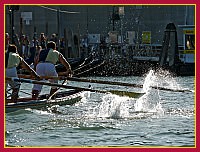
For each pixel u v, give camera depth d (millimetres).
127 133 23203
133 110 29188
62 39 71938
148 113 28531
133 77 65812
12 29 63719
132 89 45938
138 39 86188
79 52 70875
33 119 26516
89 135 22828
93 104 32656
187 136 22672
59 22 80562
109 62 67062
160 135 22859
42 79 31047
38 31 84000
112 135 22844
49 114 28188
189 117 27484
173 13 90875
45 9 84438
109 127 24500
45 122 25781
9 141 21688
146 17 89188
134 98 30797
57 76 31938
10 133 23172
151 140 21938
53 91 31859
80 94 33781
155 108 30328
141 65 69312
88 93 36250
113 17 79625
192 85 50781
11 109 27859
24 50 64312
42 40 53844
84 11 87438
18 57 29469
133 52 74625
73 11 86875
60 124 25250
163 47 68688
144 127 24578
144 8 88938
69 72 32812
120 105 28375
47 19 84625
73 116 27547
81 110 29875
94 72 66188
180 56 72438
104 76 66688
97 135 22828
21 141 21688
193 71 68750
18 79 28500
